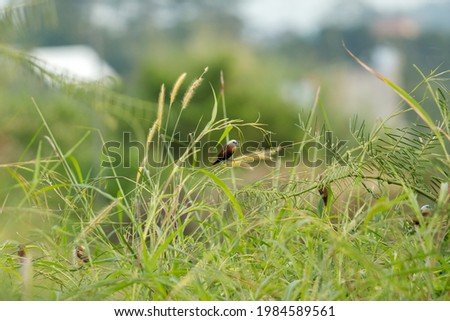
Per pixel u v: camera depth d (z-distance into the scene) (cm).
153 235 509
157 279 476
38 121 1092
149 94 2553
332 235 471
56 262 518
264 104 2414
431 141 522
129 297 491
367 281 473
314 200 536
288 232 491
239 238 498
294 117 2361
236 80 2612
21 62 701
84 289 482
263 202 524
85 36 3453
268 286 482
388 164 520
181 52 2986
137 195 524
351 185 529
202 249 515
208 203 534
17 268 520
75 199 528
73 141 1107
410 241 501
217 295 492
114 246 518
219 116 1756
